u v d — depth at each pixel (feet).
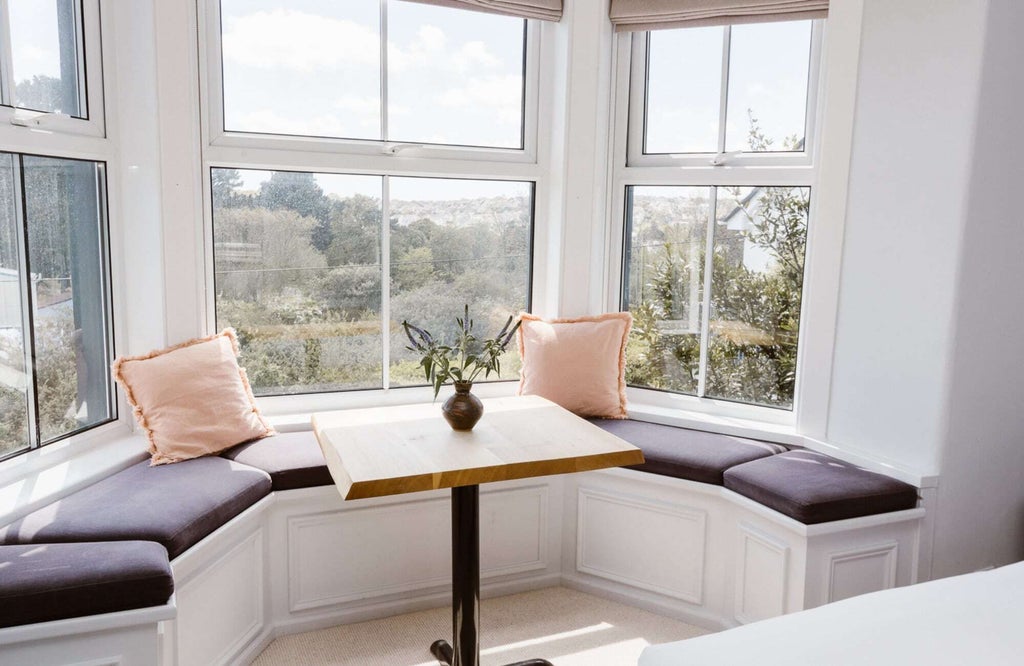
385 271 10.63
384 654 8.59
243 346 10.09
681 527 9.34
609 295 11.55
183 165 9.22
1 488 7.59
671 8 10.30
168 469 8.26
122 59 9.09
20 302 8.05
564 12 10.66
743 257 10.55
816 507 7.88
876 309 9.04
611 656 8.61
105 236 9.25
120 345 9.44
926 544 8.57
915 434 8.66
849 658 4.53
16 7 7.95
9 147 7.72
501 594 10.05
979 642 4.68
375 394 10.72
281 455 8.82
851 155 9.21
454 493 7.61
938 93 8.22
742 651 4.74
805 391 9.93
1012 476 8.89
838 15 9.19
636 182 11.14
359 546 9.11
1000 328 8.50
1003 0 7.84
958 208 8.07
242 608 8.14
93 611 5.95
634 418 10.87
